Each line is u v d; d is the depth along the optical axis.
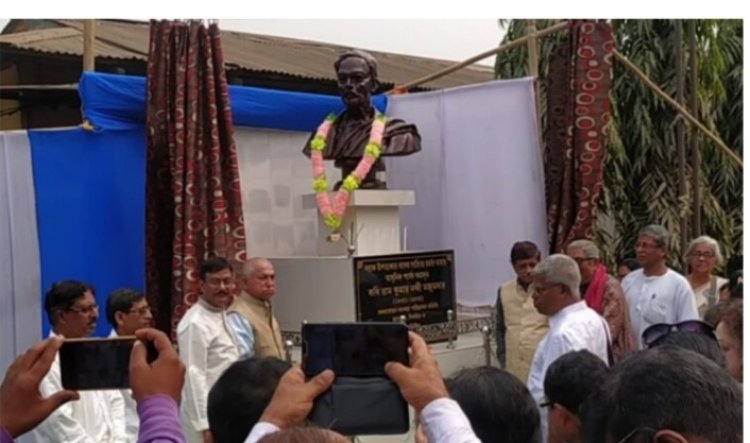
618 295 4.62
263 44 9.60
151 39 4.98
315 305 5.35
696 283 5.25
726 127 8.38
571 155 5.93
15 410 1.47
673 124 7.79
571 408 2.08
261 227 6.06
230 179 5.18
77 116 7.37
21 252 4.71
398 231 5.79
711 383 1.18
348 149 5.64
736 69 8.24
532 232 6.10
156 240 5.05
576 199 5.93
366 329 1.55
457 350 5.43
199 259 5.01
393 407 1.52
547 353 3.46
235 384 1.82
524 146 6.12
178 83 4.97
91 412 3.07
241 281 4.33
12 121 7.17
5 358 4.64
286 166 6.19
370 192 5.54
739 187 8.38
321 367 1.55
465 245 6.44
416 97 6.64
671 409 1.16
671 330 2.75
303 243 6.29
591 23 5.87
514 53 8.05
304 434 1.17
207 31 5.08
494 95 6.25
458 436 1.43
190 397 3.65
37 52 6.89
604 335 3.48
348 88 5.59
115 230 5.04
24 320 4.71
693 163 7.54
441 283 5.62
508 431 1.86
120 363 1.70
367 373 1.54
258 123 5.93
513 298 4.75
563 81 6.07
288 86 8.33
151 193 5.02
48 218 4.80
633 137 7.86
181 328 3.75
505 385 1.91
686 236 7.41
